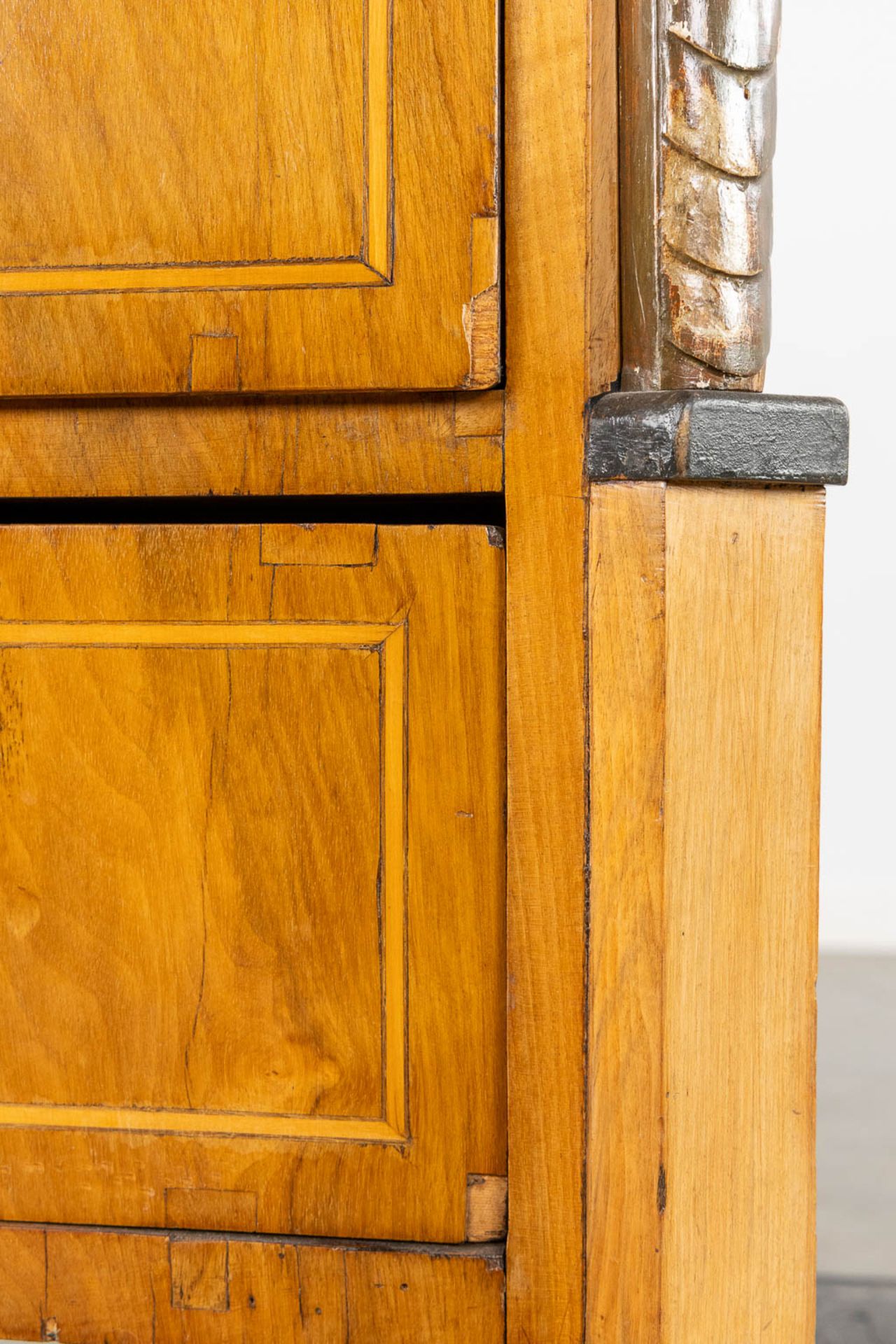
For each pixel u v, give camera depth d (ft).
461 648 2.12
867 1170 4.45
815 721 2.25
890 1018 6.13
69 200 2.15
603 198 2.09
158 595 2.17
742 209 2.14
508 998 2.10
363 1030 2.17
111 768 2.19
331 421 2.15
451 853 2.13
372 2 2.07
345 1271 2.17
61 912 2.22
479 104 2.05
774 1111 2.24
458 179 2.06
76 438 2.21
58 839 2.21
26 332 2.17
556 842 2.08
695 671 2.08
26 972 2.23
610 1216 2.09
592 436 2.05
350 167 2.08
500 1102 2.15
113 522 2.53
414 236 2.08
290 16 2.08
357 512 2.51
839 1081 5.32
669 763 2.05
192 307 2.13
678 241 2.12
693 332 2.13
